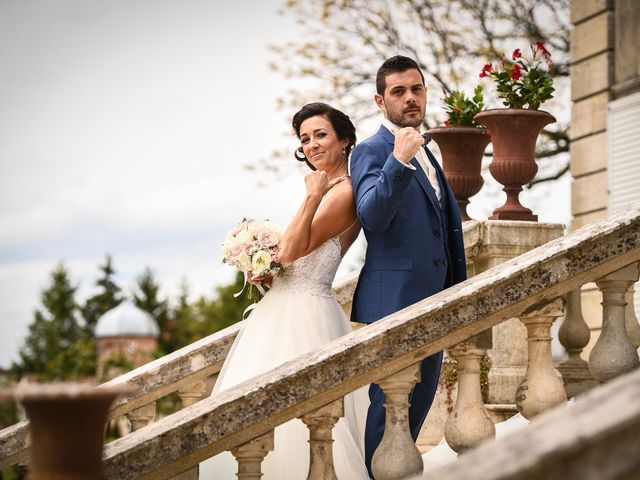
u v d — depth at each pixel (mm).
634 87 8797
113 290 59312
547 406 3357
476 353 3338
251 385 3166
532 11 13305
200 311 40000
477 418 3314
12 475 6363
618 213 3539
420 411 3814
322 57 14195
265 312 4457
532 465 1602
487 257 5617
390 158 3797
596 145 9219
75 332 57719
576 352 5246
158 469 3055
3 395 2072
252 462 3172
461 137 5867
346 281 5684
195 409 3162
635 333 5180
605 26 9156
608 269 3416
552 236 5645
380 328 3225
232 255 4426
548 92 5777
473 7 13438
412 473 3184
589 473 1648
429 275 4055
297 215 4324
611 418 1624
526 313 3381
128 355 25500
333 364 3174
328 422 3215
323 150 4590
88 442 2111
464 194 5926
